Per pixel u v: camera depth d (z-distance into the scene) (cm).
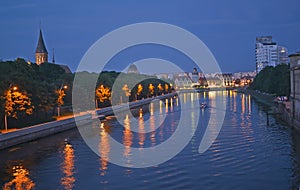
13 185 4491
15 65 10756
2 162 5659
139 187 4241
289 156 5531
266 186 4188
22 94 8162
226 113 12444
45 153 6272
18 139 7056
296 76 8300
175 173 4759
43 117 9788
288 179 4422
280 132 7806
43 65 15538
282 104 10706
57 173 4941
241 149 6116
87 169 5094
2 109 7556
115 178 4616
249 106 15100
